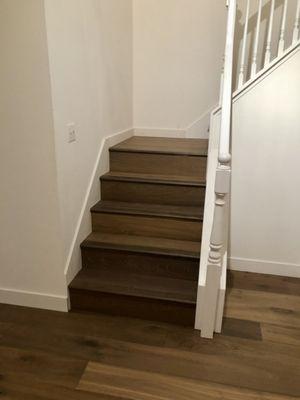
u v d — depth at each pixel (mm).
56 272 2150
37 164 1955
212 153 2408
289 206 2539
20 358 1812
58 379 1682
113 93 2900
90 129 2434
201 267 2039
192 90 3400
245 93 2359
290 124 2365
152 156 2744
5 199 2072
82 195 2357
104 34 2576
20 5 1693
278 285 2547
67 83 2004
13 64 1799
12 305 2275
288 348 1906
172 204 2578
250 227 2646
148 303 2088
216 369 1754
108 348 1886
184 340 1954
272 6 2283
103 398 1580
